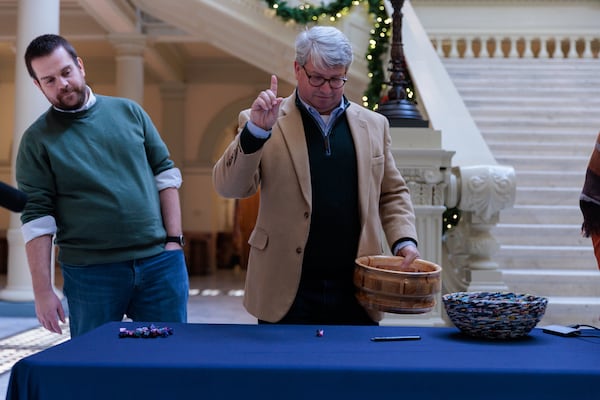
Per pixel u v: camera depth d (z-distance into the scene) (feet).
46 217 11.05
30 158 11.12
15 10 46.01
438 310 18.15
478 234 19.17
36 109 31.76
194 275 60.08
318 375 6.54
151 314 11.46
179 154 63.00
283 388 6.55
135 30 46.80
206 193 63.36
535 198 26.30
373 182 10.58
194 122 63.67
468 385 6.52
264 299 10.26
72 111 11.16
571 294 21.88
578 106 35.68
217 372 6.58
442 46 49.65
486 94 37.19
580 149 30.71
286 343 7.75
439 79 25.85
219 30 35.53
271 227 10.29
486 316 7.90
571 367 6.68
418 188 18.33
